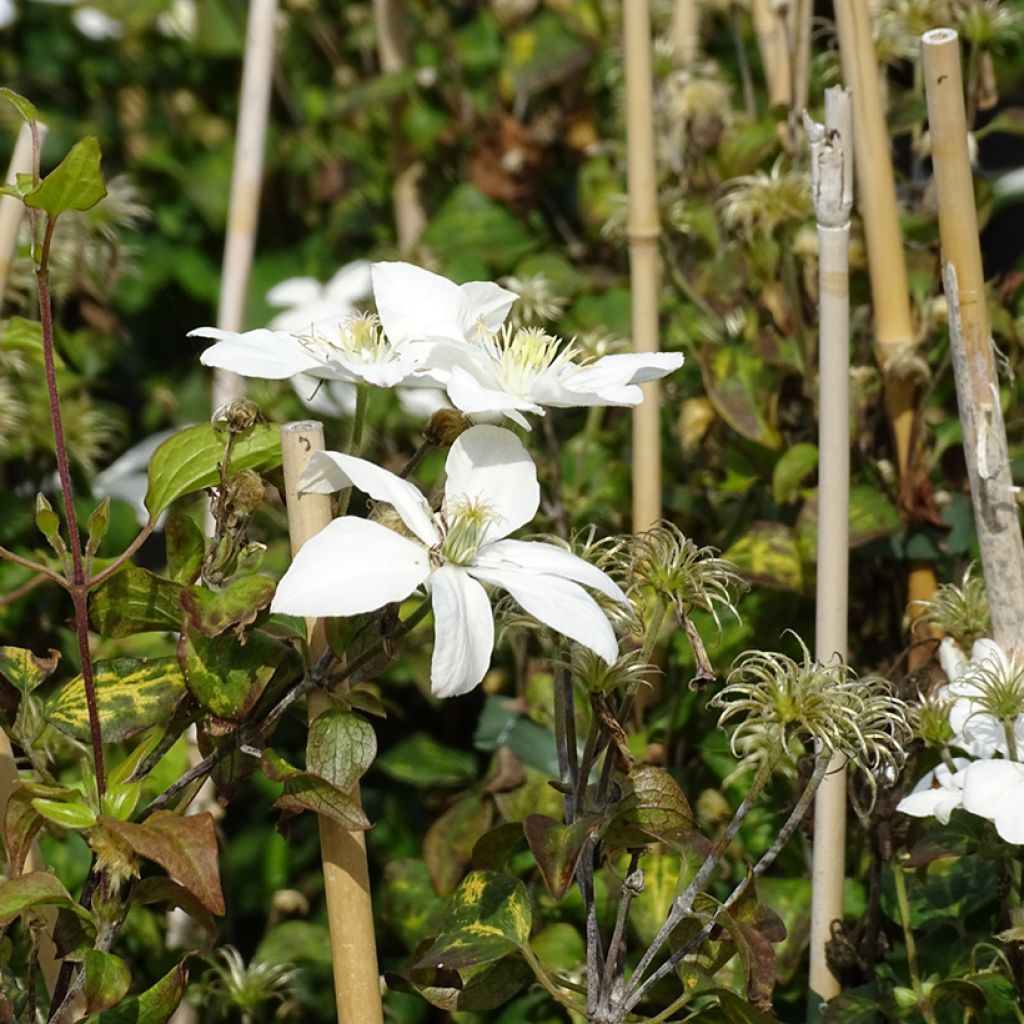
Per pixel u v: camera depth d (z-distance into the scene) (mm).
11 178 828
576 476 1002
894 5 999
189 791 776
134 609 705
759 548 890
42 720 712
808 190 933
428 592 690
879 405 910
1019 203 1137
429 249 1171
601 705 698
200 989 923
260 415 716
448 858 908
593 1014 712
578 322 1045
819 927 805
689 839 718
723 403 919
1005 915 789
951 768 766
